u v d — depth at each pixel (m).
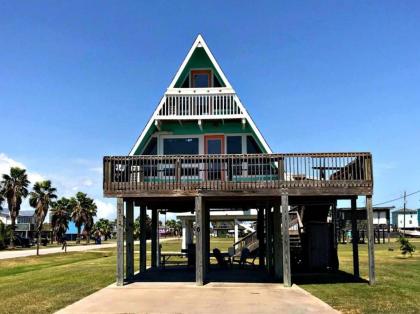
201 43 21.48
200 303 13.39
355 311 12.03
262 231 24.97
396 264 26.52
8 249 60.00
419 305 12.85
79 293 15.64
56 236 86.31
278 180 16.84
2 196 64.19
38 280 20.28
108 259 35.31
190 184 17.05
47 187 69.50
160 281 18.52
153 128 21.45
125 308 12.77
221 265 24.12
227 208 26.72
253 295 14.76
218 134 21.72
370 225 17.00
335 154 16.92
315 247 22.86
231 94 21.22
